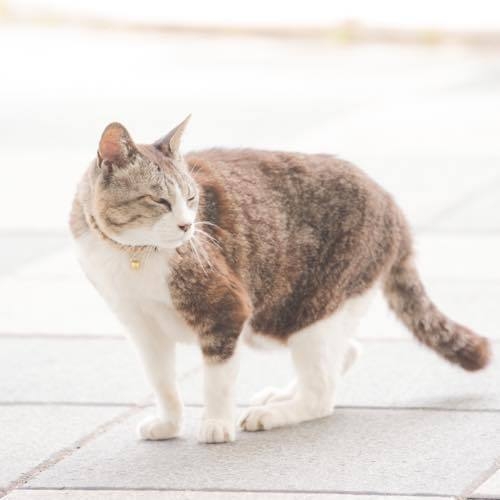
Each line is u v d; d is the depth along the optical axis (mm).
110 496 6016
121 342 8828
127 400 7598
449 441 6652
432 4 30047
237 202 7027
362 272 7305
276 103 19688
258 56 25875
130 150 6535
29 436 6977
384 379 7848
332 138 16547
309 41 28000
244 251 6961
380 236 7348
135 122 17984
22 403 7551
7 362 8383
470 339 7617
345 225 7227
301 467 6332
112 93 21016
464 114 18297
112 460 6570
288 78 22750
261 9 30844
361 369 8078
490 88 20906
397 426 6957
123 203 6523
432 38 26891
